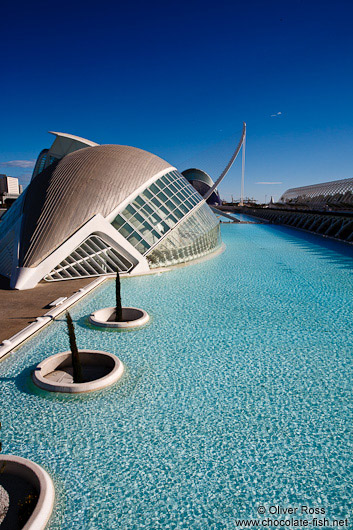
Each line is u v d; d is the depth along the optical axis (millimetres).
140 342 12359
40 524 5477
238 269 24000
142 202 23594
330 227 44031
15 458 6574
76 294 17047
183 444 7449
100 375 10492
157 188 25328
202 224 28203
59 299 15852
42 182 23062
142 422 8133
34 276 18500
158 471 6734
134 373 10305
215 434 7758
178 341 12461
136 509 5938
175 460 7008
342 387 9625
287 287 19359
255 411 8562
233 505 6051
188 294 17969
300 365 10812
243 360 11109
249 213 95625
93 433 7758
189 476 6625
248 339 12625
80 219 20328
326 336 12867
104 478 6559
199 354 11508
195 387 9594
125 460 6992
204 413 8477
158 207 24406
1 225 26156
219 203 116625
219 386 9648
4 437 7609
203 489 6355
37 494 6129
